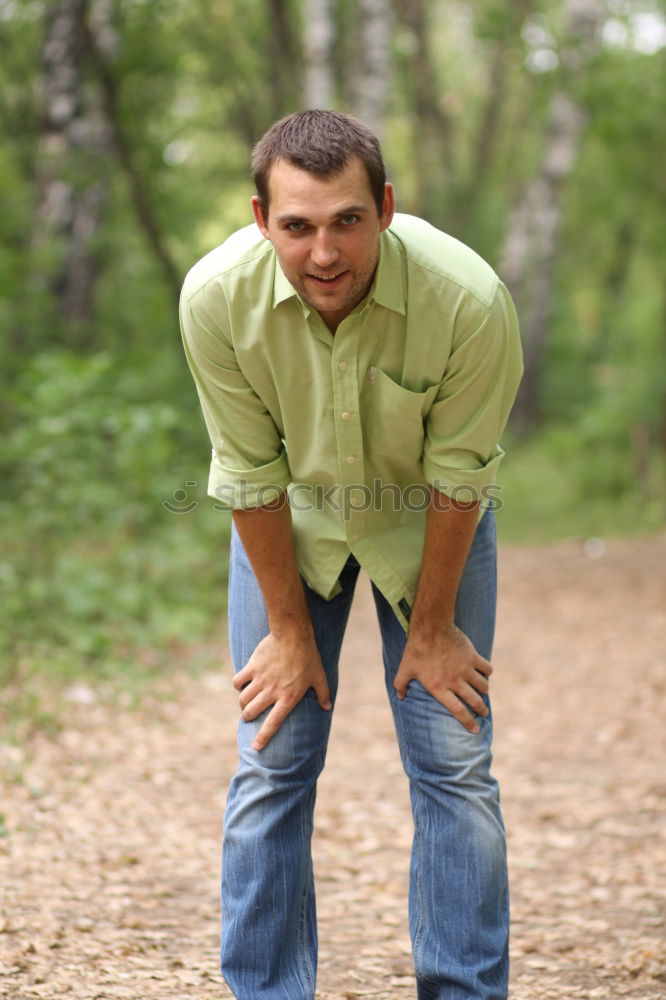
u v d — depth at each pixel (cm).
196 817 439
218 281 227
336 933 341
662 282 1789
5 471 899
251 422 240
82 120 1380
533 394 2195
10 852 378
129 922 330
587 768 520
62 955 300
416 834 253
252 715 244
